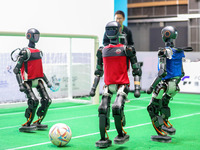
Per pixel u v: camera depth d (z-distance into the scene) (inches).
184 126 252.8
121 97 183.0
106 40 308.8
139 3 699.4
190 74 482.0
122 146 190.9
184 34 646.5
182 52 210.2
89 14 511.5
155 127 204.5
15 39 386.0
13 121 280.2
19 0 427.8
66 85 420.8
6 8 414.9
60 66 412.2
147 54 495.2
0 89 358.0
